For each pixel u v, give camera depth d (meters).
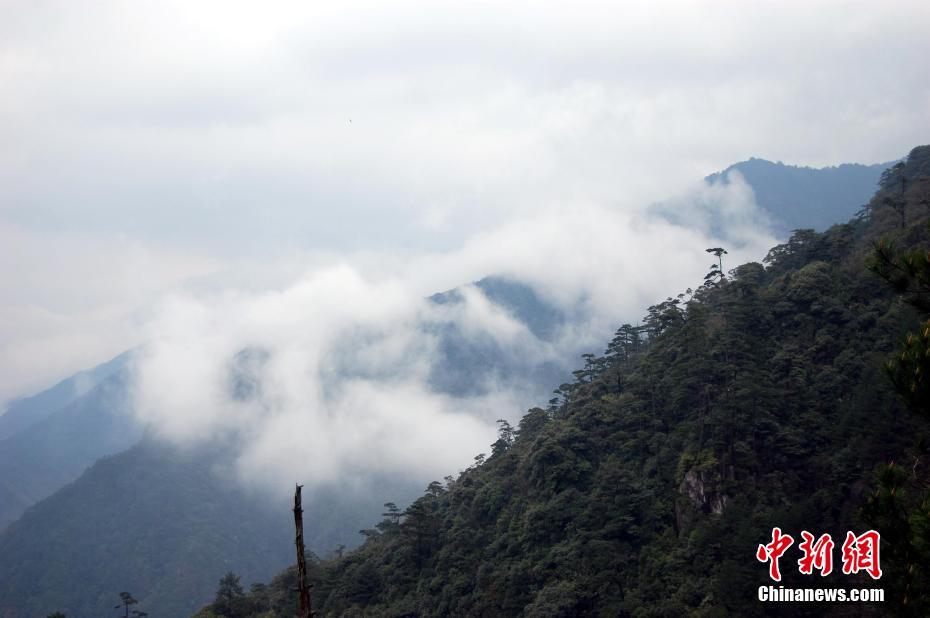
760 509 58.72
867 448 57.06
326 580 85.75
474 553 77.38
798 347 72.38
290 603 82.56
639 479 70.38
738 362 70.00
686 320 82.19
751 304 77.62
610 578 62.19
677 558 60.25
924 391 15.55
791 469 62.31
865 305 72.81
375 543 96.44
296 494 15.23
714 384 70.88
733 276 101.62
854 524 50.03
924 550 16.48
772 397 65.50
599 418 80.56
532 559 70.00
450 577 74.94
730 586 53.19
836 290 75.75
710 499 63.06
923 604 16.25
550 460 77.50
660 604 57.03
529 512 73.12
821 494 57.81
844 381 66.06
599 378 91.88
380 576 82.31
